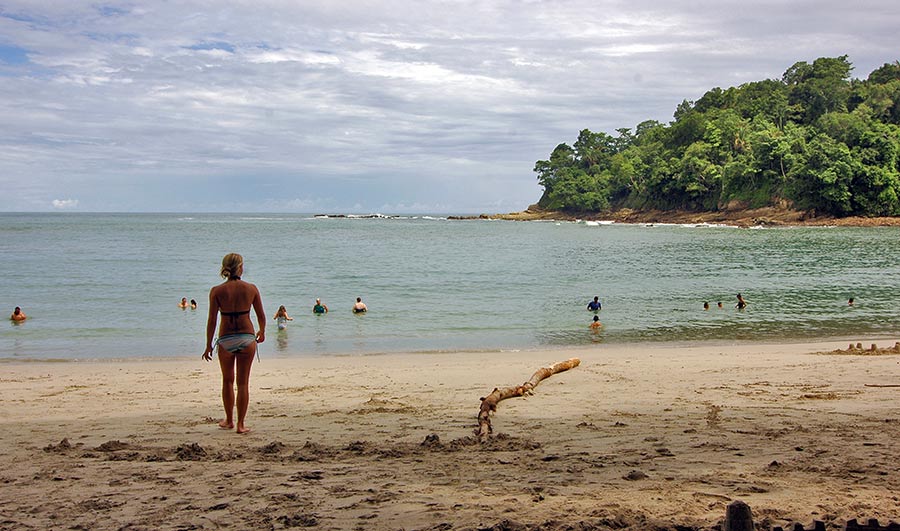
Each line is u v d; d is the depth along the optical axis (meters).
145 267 42.50
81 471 6.00
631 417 8.56
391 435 7.60
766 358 14.57
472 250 60.28
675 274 37.31
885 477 5.55
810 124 135.38
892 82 130.12
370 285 33.03
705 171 125.75
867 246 58.69
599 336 19.30
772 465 5.92
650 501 4.97
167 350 17.19
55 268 41.59
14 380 12.64
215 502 5.07
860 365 13.15
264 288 31.80
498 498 5.07
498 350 17.03
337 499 5.11
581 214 165.62
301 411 9.32
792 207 107.62
